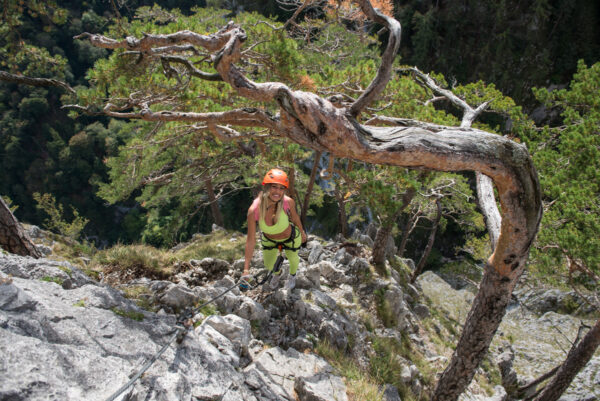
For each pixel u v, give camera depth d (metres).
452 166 3.38
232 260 10.12
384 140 3.20
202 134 11.02
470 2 40.34
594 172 8.30
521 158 3.52
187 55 7.23
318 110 2.97
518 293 20.55
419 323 11.95
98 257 7.52
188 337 4.21
